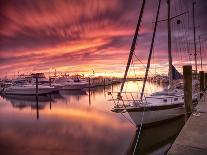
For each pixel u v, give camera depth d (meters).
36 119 20.25
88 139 12.57
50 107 28.42
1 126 17.41
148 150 10.62
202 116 7.76
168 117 12.59
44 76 55.28
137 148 10.69
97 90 57.84
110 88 64.19
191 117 7.61
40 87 41.19
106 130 14.53
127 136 12.88
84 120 18.67
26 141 12.81
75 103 31.56
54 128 16.06
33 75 54.28
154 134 12.10
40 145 11.91
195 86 19.41
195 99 14.97
